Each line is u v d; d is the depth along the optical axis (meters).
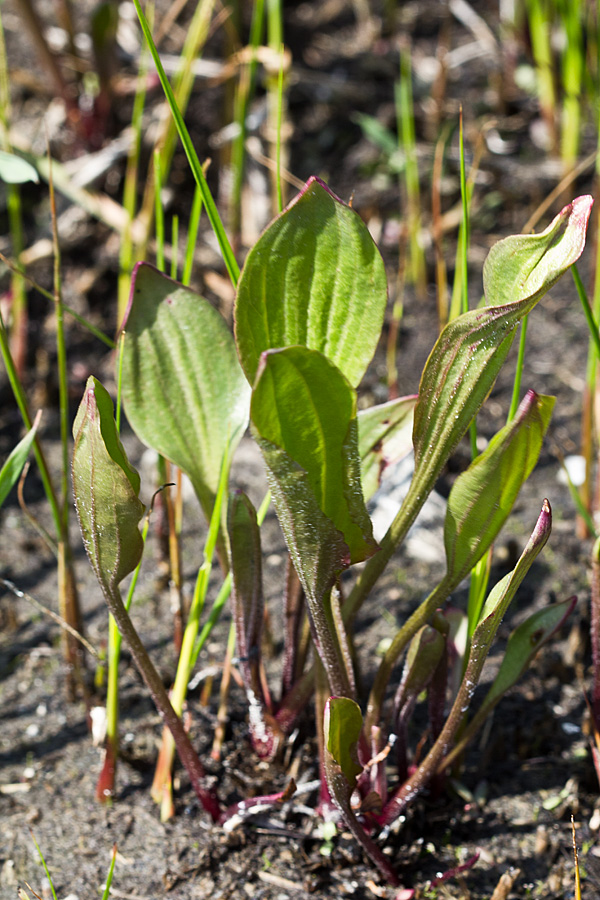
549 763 0.65
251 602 0.60
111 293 0.99
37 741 0.67
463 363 0.54
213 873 0.62
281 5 1.33
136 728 0.67
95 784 0.65
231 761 0.65
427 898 0.61
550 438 0.83
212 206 0.59
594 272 0.90
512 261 0.54
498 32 1.24
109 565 0.57
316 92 1.20
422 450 0.56
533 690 0.67
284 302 0.55
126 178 1.07
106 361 0.93
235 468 0.83
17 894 0.62
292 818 0.63
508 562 0.72
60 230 1.03
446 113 1.15
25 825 0.64
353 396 0.53
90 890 0.62
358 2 1.33
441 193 1.07
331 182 1.10
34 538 0.77
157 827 0.63
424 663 0.59
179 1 0.84
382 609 0.71
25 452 0.59
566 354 0.92
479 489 0.55
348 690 0.58
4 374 0.91
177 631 0.66
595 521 0.73
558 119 1.11
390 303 0.98
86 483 0.55
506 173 1.08
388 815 0.61
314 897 0.61
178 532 0.66
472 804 0.64
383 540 0.57
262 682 0.63
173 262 0.61
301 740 0.65
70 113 1.05
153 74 1.03
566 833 0.63
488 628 0.56
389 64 1.23
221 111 1.14
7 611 0.71
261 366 0.52
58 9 1.04
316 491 0.55
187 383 0.60
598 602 0.61
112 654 0.62
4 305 0.94
